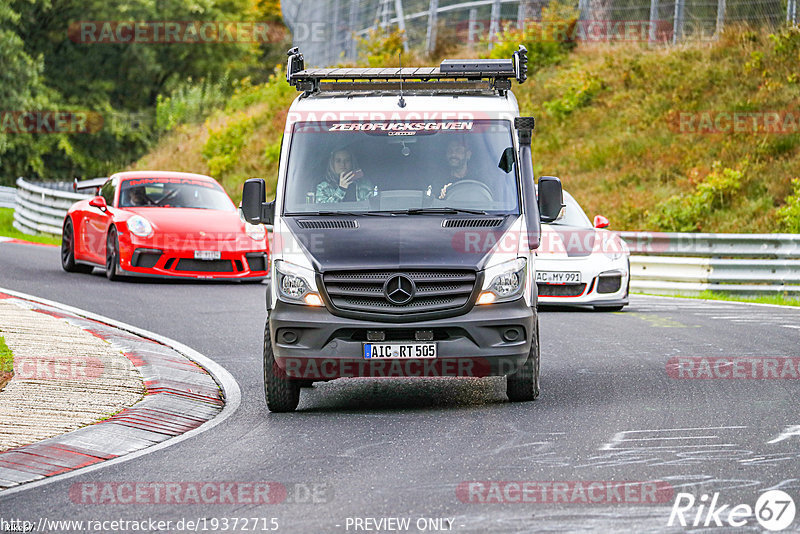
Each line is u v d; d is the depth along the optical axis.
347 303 29.64
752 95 108.19
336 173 32.38
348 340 29.56
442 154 32.56
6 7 174.50
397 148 32.72
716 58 117.12
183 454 25.31
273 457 24.84
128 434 27.38
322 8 159.50
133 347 39.72
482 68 34.66
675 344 42.84
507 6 140.50
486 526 18.78
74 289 57.03
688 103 110.00
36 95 179.00
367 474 22.92
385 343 29.38
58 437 26.27
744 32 119.06
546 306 57.50
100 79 196.25
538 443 25.61
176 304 53.12
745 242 66.56
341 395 33.84
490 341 29.62
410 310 29.39
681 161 100.62
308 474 23.08
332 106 33.72
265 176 123.81
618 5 133.75
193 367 37.47
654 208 93.56
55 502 21.11
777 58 112.69
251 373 36.78
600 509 19.75
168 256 60.38
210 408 31.52
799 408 29.67
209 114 166.12
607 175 102.81
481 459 24.08
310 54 159.00
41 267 67.25
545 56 131.00
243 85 163.25
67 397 30.61
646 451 24.55
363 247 30.06
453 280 29.53
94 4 194.00
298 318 29.64
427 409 30.73
